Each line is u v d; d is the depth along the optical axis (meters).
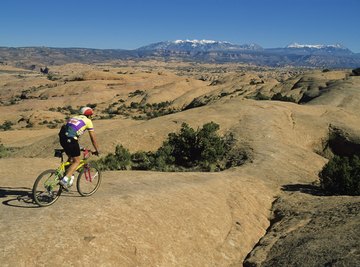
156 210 10.29
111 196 10.41
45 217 8.49
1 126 80.19
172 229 9.87
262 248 10.73
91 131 9.25
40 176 9.03
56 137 36.22
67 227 8.16
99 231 8.37
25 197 9.96
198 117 34.62
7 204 9.35
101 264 7.50
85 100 136.00
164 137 31.58
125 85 160.00
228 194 14.02
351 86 62.56
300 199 14.76
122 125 53.25
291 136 31.42
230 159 24.12
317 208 13.09
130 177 14.13
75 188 10.96
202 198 12.50
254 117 33.94
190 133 26.17
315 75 85.06
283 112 37.62
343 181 16.02
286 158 22.73
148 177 14.45
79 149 9.25
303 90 73.31
